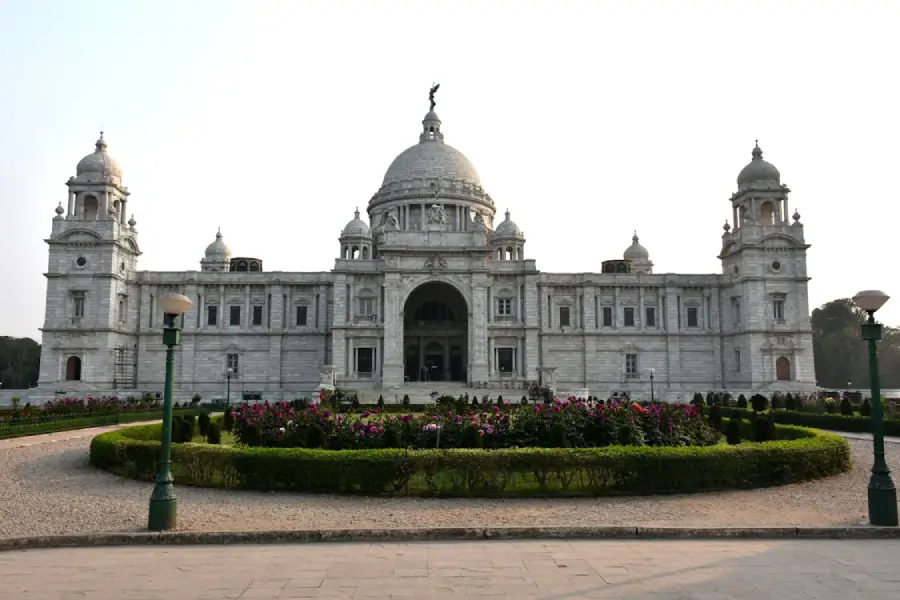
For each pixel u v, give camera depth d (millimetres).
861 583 15547
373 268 97500
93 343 93312
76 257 94812
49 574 16469
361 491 27375
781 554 18203
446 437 33312
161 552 18781
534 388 84875
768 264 99312
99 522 22375
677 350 105312
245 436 34000
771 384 96562
